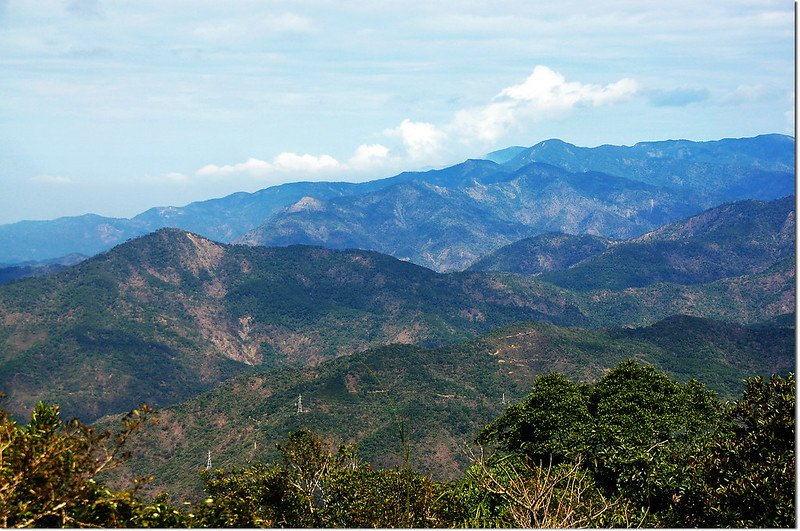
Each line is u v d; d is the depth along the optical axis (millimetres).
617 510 15680
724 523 13945
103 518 8656
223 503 11328
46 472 8023
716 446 15898
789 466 13680
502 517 14203
